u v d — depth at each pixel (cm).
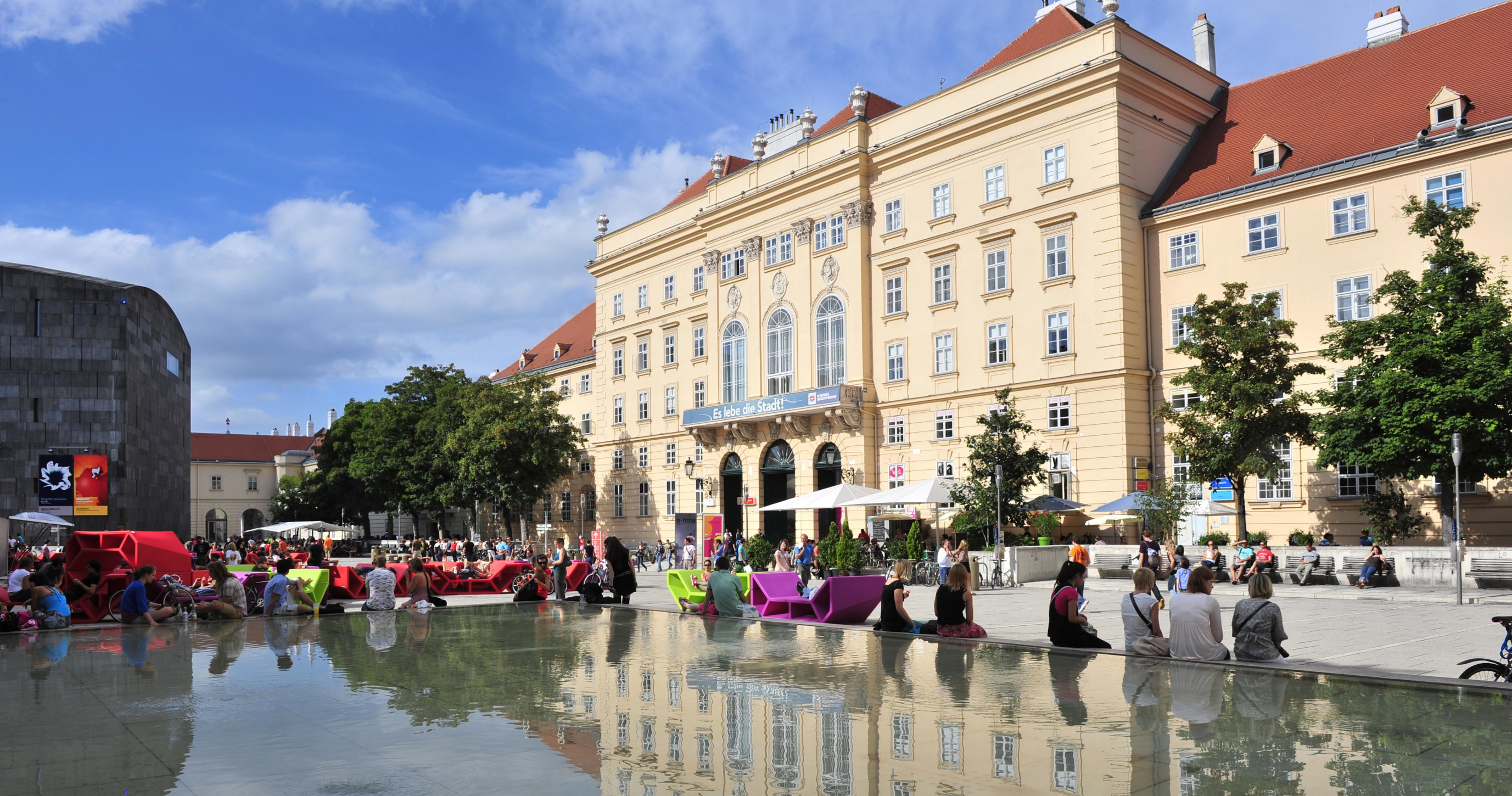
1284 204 3747
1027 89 4269
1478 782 658
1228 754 742
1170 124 4275
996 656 1326
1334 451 2853
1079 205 4122
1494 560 2550
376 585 2408
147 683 1211
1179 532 3931
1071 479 4109
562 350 7806
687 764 745
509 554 5484
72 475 5872
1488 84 3497
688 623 1936
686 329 6059
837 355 5047
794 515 5266
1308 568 2845
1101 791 650
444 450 6444
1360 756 732
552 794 669
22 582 2125
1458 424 2567
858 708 952
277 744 839
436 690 1110
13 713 1012
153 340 6744
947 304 4606
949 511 4475
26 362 5959
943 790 660
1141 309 4072
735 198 5572
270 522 13150
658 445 6269
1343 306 3591
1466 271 2739
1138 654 1288
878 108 5394
